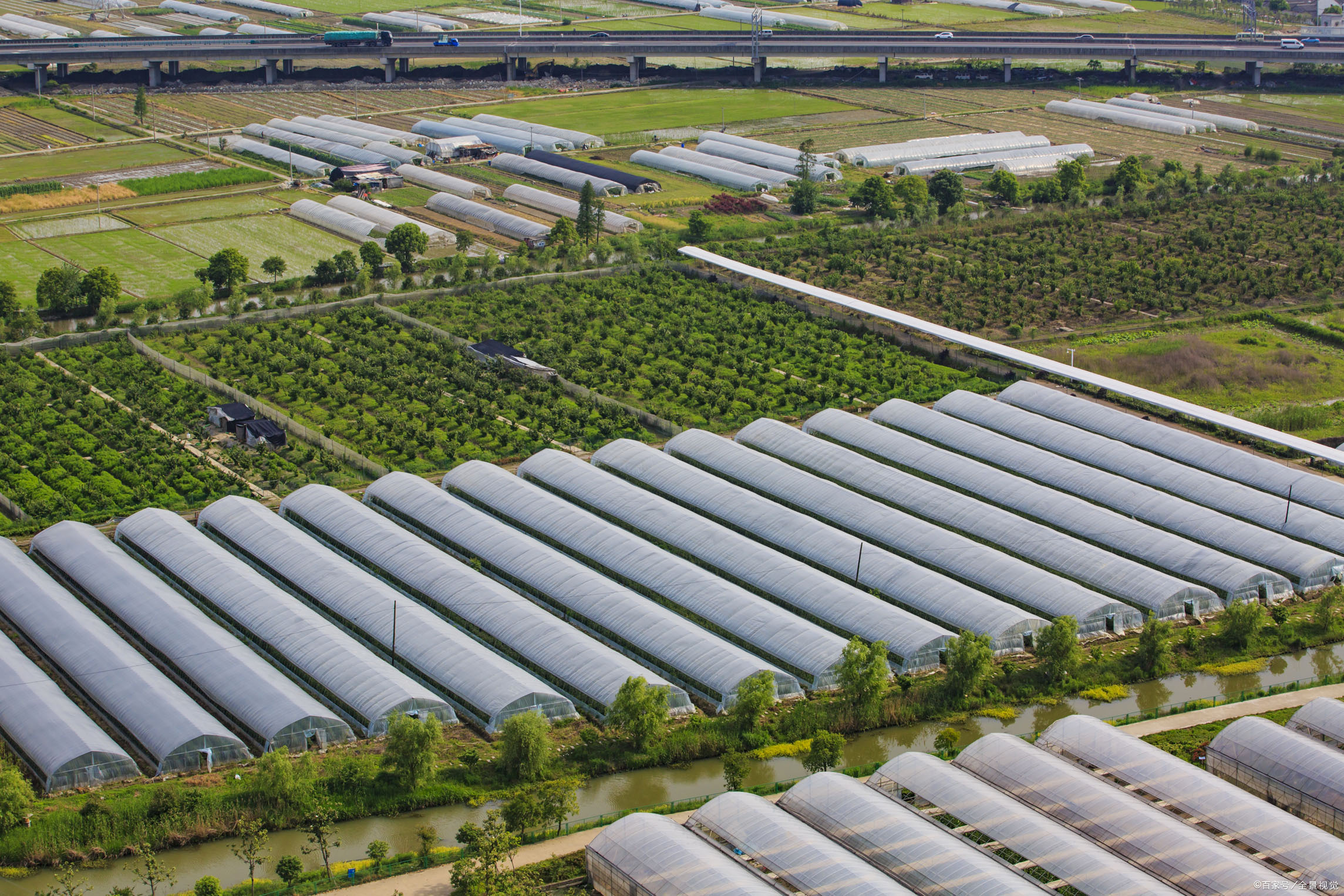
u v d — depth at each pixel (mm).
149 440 192375
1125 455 188125
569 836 114312
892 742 131000
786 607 151375
